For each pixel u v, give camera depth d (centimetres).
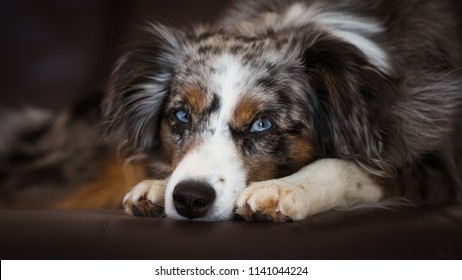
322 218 187
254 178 212
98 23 331
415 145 236
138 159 262
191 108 221
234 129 215
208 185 193
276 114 219
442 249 176
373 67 226
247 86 219
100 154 300
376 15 269
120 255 163
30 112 329
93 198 290
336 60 225
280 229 174
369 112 220
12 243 168
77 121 315
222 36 243
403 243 175
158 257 162
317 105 230
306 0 279
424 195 234
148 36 264
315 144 229
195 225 180
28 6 328
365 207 207
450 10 292
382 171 219
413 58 254
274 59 226
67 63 330
